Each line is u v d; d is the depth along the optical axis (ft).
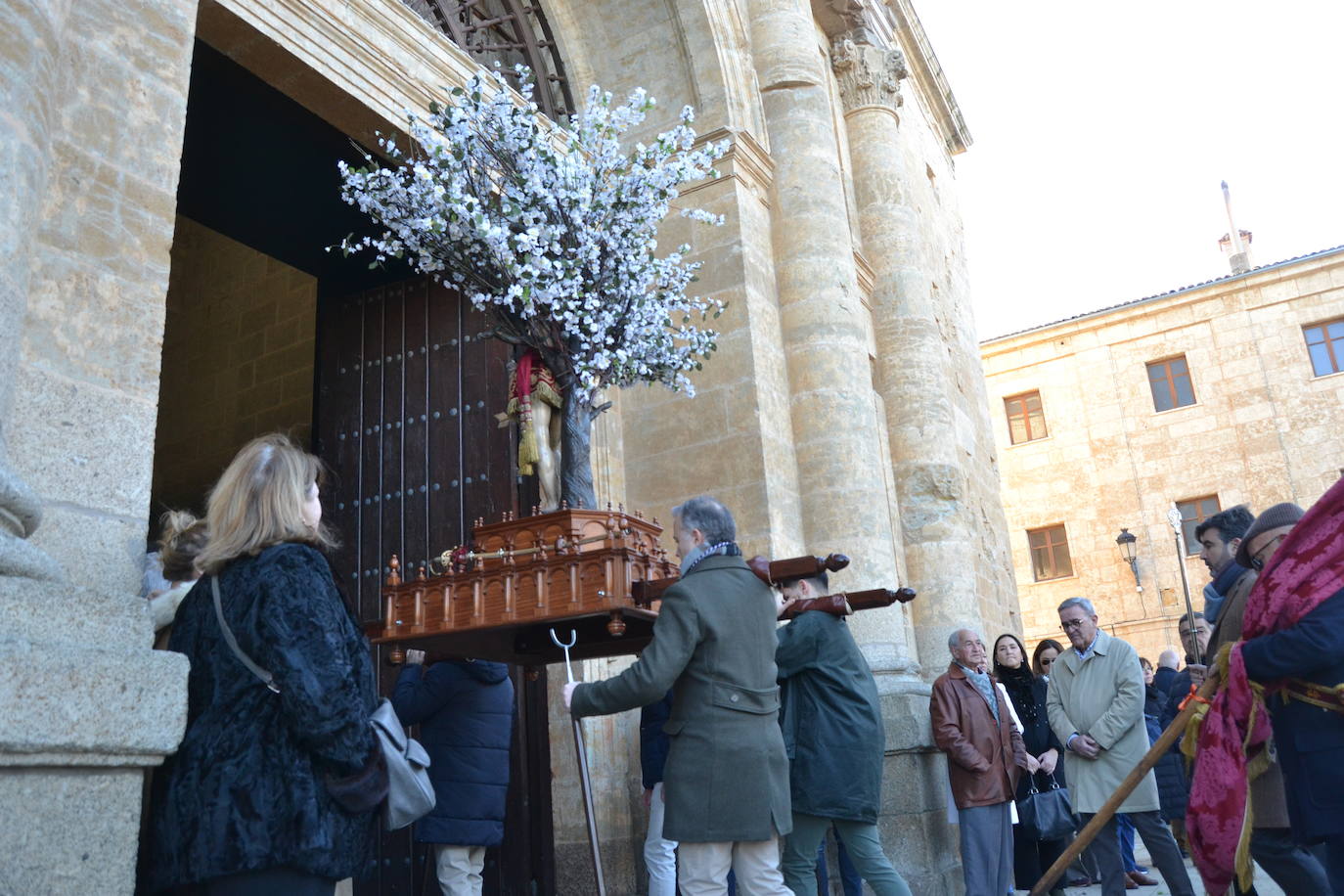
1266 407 86.22
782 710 16.69
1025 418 95.66
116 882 8.32
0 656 7.68
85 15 12.91
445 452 24.41
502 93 15.38
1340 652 10.31
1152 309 91.30
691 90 30.25
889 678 26.40
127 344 12.30
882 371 36.65
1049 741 23.49
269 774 8.09
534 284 14.23
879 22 43.75
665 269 16.16
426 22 23.47
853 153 39.27
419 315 25.84
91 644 8.59
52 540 10.90
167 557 11.69
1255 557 13.10
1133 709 18.71
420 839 14.89
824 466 28.53
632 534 12.93
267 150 23.62
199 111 22.26
